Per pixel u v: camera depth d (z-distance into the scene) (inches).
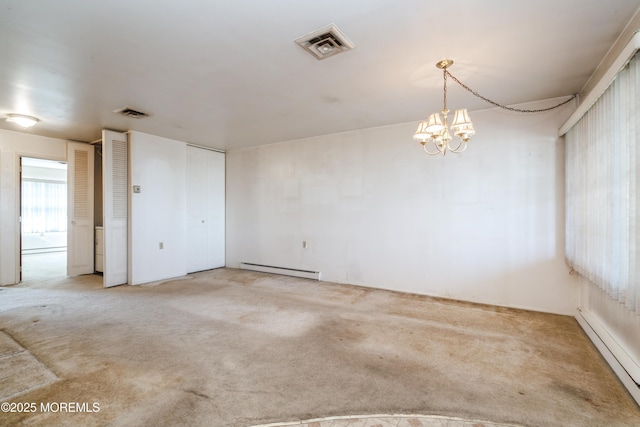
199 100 131.3
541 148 132.8
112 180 176.2
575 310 125.0
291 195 208.2
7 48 88.4
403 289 166.4
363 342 102.8
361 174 179.9
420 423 64.2
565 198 126.6
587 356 93.0
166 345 99.8
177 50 90.4
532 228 135.0
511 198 138.9
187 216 214.5
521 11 72.6
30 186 338.0
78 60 95.9
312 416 66.2
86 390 74.7
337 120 161.3
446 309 136.9
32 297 154.0
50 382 77.9
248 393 74.1
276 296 157.9
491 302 143.5
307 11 72.6
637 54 68.2
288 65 99.9
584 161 103.8
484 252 144.9
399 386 77.4
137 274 183.2
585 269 103.3
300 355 93.5
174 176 203.5
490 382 79.2
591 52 91.7
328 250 192.4
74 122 163.2
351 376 81.9
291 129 179.5
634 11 72.6
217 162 237.1
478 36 83.5
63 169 363.6
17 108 140.6
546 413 67.3
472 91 122.0
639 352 76.0
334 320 123.3
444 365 87.7
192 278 199.9
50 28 78.8
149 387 76.2
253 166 227.1
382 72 105.0
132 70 102.8
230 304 143.9
